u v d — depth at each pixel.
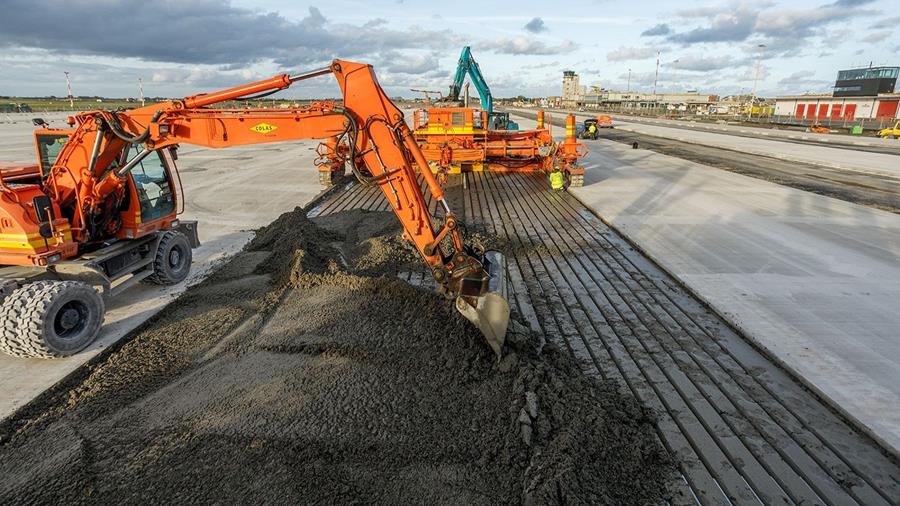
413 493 3.24
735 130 39.47
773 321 5.73
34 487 3.34
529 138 16.30
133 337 5.47
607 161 19.59
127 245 6.20
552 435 3.73
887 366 4.81
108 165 5.75
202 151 24.52
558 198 13.04
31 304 4.79
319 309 5.88
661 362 4.98
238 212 11.30
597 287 6.92
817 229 9.57
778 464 3.61
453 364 4.67
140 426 3.92
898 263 7.66
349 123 5.01
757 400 4.38
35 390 4.49
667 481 3.46
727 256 8.00
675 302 6.44
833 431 3.98
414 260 7.80
